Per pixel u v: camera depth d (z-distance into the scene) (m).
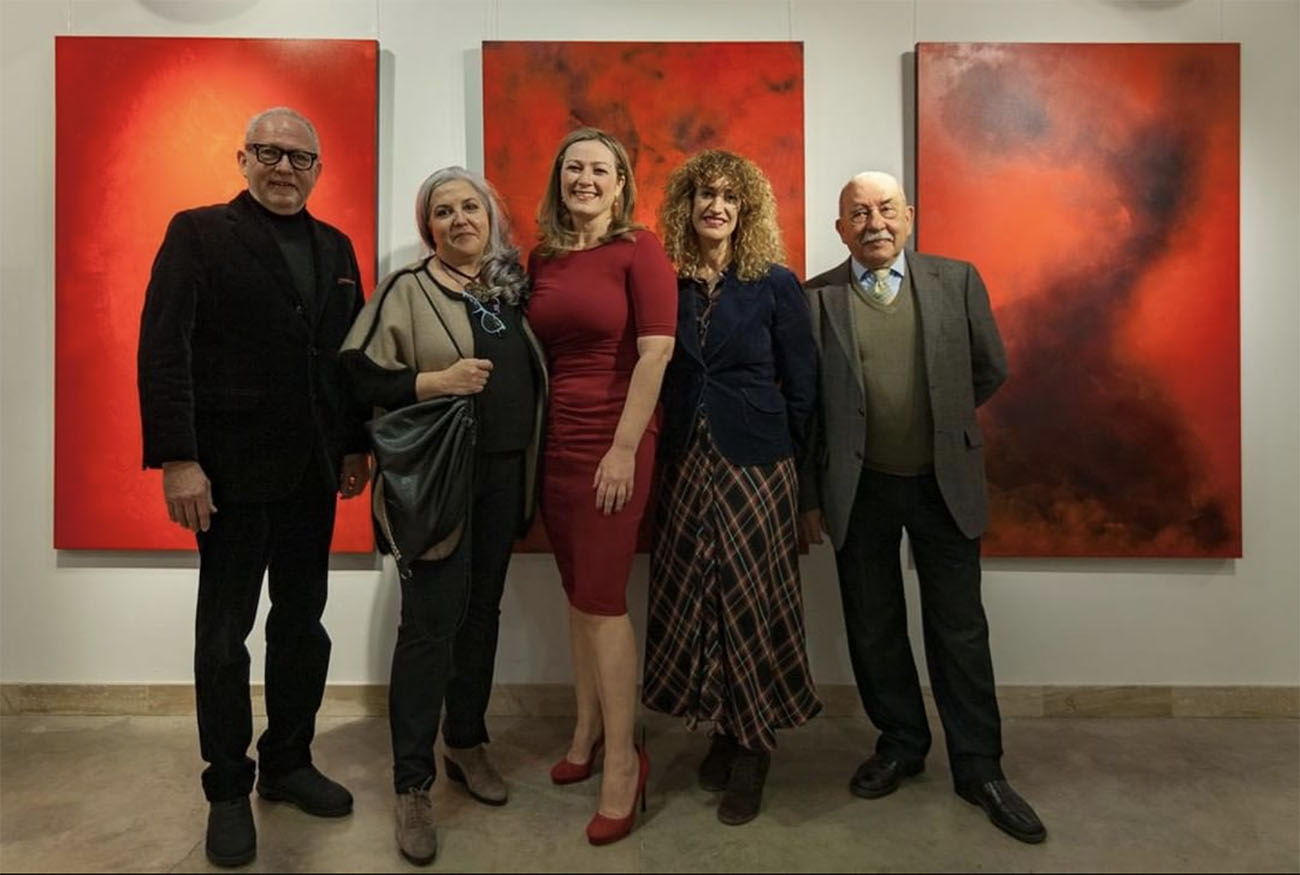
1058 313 2.61
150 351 1.77
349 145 2.60
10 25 2.65
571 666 2.68
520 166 2.60
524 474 2.07
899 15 2.64
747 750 2.11
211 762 1.90
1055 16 2.64
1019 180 2.60
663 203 2.22
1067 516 2.63
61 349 2.63
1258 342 2.66
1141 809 2.11
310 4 2.65
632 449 1.91
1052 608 2.68
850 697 2.68
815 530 2.31
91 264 2.62
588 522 1.95
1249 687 2.66
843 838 1.97
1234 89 2.59
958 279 2.18
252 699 2.67
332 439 1.99
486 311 1.96
